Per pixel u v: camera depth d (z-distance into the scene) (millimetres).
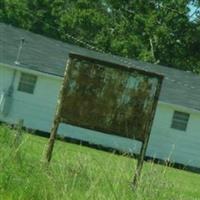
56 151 20875
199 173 54406
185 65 89062
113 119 19547
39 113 55969
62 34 100812
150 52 85562
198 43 87812
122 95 19547
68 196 12367
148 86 19516
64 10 102125
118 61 63656
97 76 19531
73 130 55000
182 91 60250
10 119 55438
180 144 57000
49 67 57062
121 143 54812
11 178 13109
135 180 14734
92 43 95188
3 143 18812
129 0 89875
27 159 17672
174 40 87438
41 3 109188
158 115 57312
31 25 109500
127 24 89250
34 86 56219
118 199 12742
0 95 55625
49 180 13156
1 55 56406
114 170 14953
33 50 59219
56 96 56375
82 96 19516
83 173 14586
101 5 93000
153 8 88375
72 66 19547
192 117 57344
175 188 18234
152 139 56875
